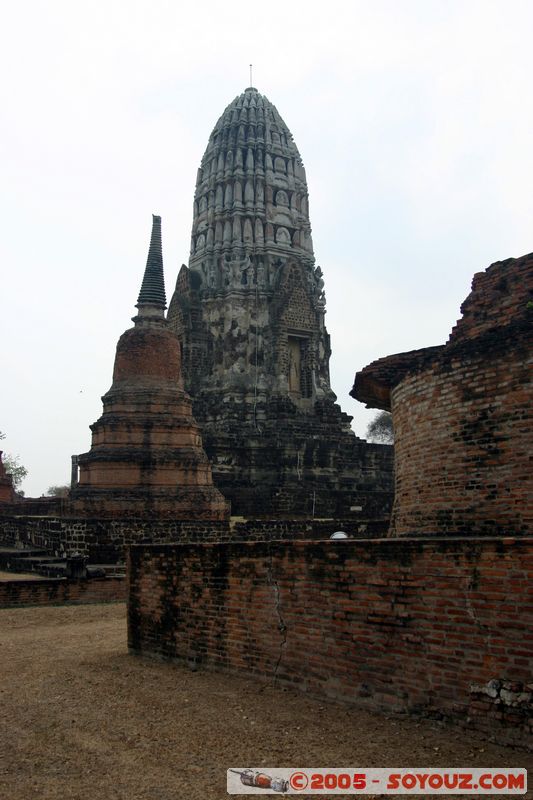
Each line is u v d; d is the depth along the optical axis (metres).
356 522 45.22
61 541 35.50
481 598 9.64
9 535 47.47
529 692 8.97
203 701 12.09
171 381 41.12
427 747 9.35
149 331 41.19
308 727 10.48
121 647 17.56
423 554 10.43
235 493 51.84
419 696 10.23
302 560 12.35
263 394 56.62
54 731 11.01
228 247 60.69
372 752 9.38
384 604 10.88
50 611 24.45
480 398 15.50
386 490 57.22
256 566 13.27
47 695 13.09
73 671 14.92
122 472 37.28
